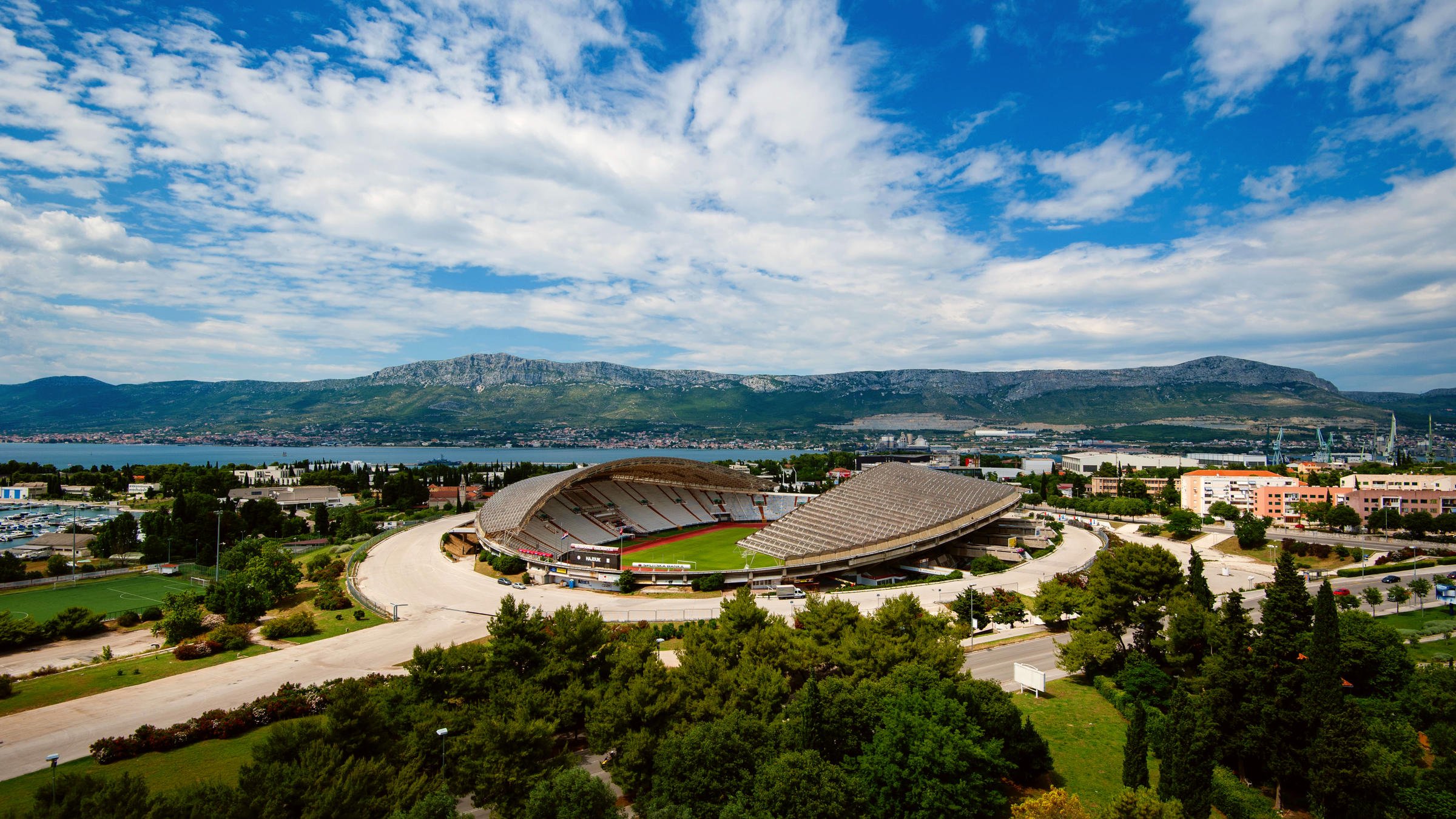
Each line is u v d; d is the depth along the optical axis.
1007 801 50.84
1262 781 57.28
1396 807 50.78
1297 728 53.09
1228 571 145.12
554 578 133.25
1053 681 78.38
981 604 104.62
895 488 164.50
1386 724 60.88
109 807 38.91
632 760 52.12
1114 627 79.75
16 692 77.69
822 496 167.62
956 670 64.56
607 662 67.12
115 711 72.19
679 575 130.50
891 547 140.50
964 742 47.75
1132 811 41.53
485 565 147.62
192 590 131.38
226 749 62.56
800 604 115.44
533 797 45.53
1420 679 67.62
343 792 43.25
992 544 159.38
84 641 100.12
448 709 60.75
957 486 163.25
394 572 140.50
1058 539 174.88
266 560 121.06
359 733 50.62
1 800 53.56
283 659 88.19
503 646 66.06
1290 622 58.25
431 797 44.12
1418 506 193.12
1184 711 49.41
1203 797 47.53
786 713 59.00
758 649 69.38
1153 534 191.25
